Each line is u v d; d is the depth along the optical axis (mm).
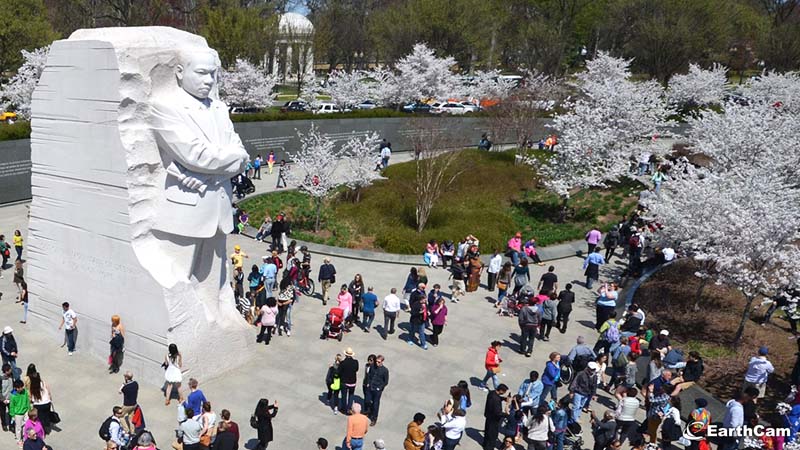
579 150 27281
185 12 53656
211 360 14531
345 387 13328
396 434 13047
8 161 26969
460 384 12500
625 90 32281
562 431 12289
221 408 13461
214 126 13648
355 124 40812
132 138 13266
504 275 19562
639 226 24703
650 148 32531
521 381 15430
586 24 66562
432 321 16812
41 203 15227
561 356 15094
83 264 14727
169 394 13414
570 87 48125
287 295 16750
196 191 13570
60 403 13289
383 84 47375
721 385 15375
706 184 19047
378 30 62375
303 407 13734
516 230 26625
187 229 13602
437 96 48188
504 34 69312
